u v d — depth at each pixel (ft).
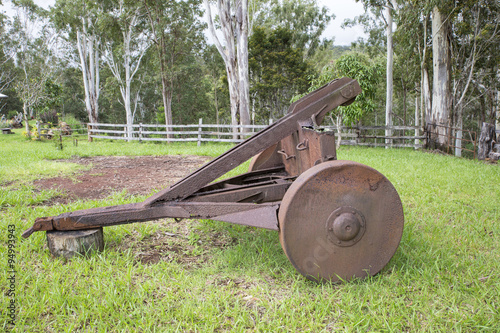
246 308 8.32
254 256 10.98
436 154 43.52
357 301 8.25
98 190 20.51
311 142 10.52
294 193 8.75
